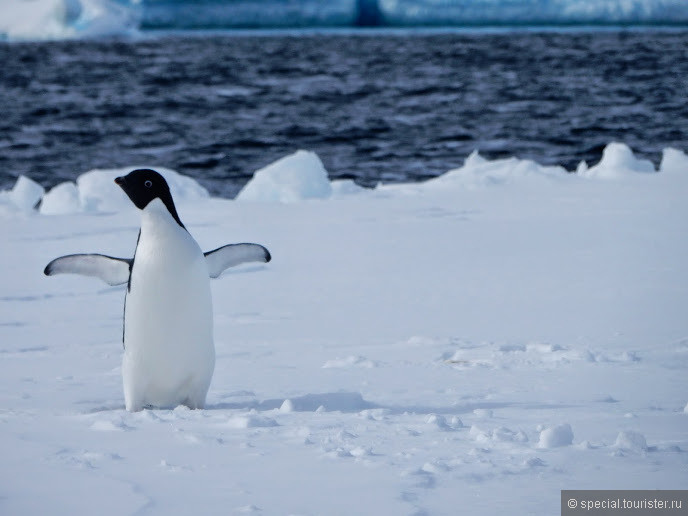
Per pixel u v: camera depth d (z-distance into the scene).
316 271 36.56
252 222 47.78
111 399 19.02
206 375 18.39
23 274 37.06
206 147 111.06
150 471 11.68
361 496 10.45
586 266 35.97
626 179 60.25
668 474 11.05
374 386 19.22
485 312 28.97
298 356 23.45
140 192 17.70
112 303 32.84
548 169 64.31
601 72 183.62
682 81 169.25
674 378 19.23
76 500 10.44
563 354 22.12
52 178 92.44
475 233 43.78
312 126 126.94
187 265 17.86
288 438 13.58
